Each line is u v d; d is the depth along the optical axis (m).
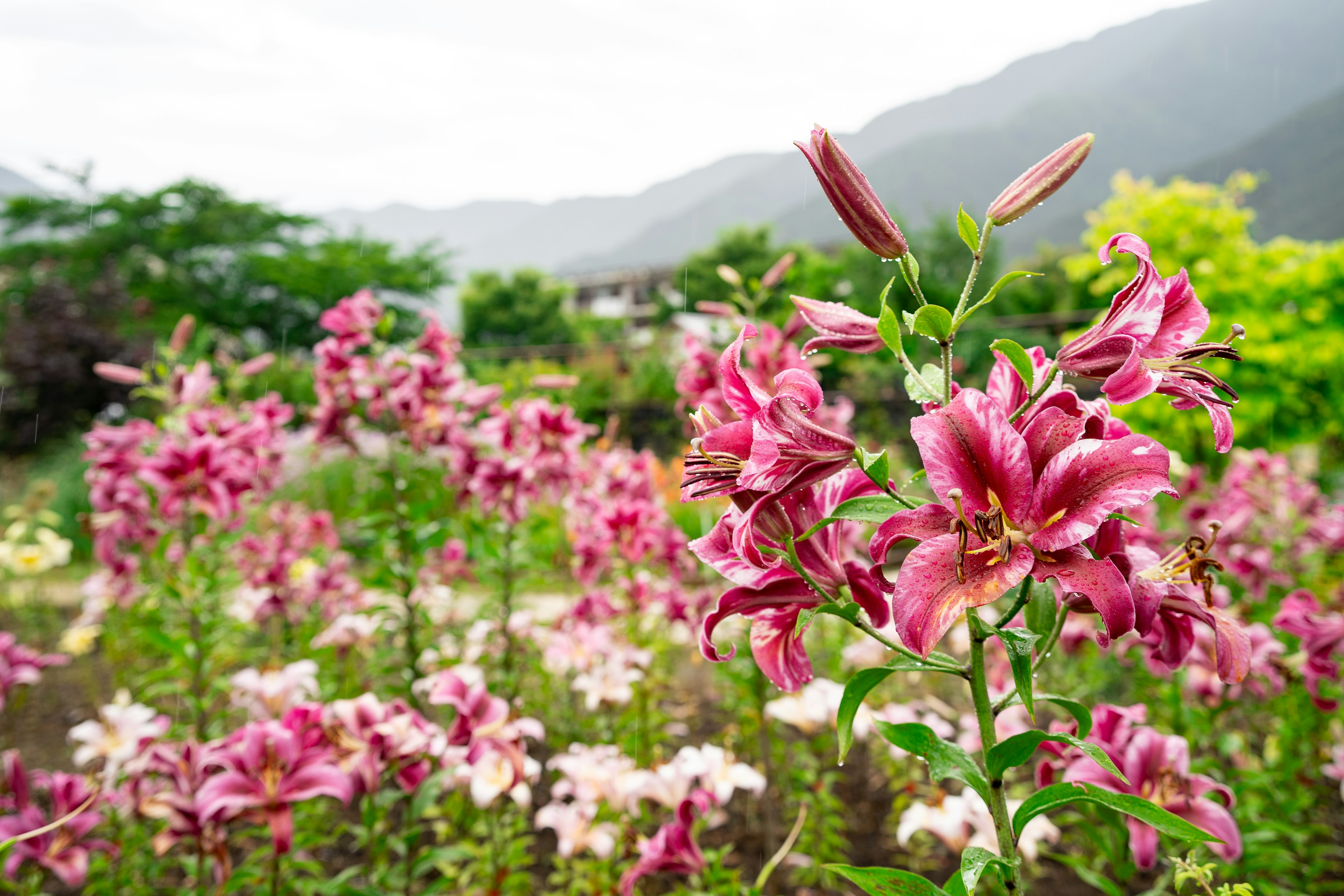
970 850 1.02
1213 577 1.17
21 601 6.85
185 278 27.33
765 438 0.99
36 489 7.44
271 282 27.84
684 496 1.08
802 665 1.20
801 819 2.27
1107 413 1.11
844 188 1.09
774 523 1.08
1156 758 1.57
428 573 4.10
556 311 32.12
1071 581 0.89
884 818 3.72
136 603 4.73
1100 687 3.79
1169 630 1.20
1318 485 5.83
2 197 27.56
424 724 2.43
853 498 1.13
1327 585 4.18
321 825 3.51
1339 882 2.85
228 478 3.40
